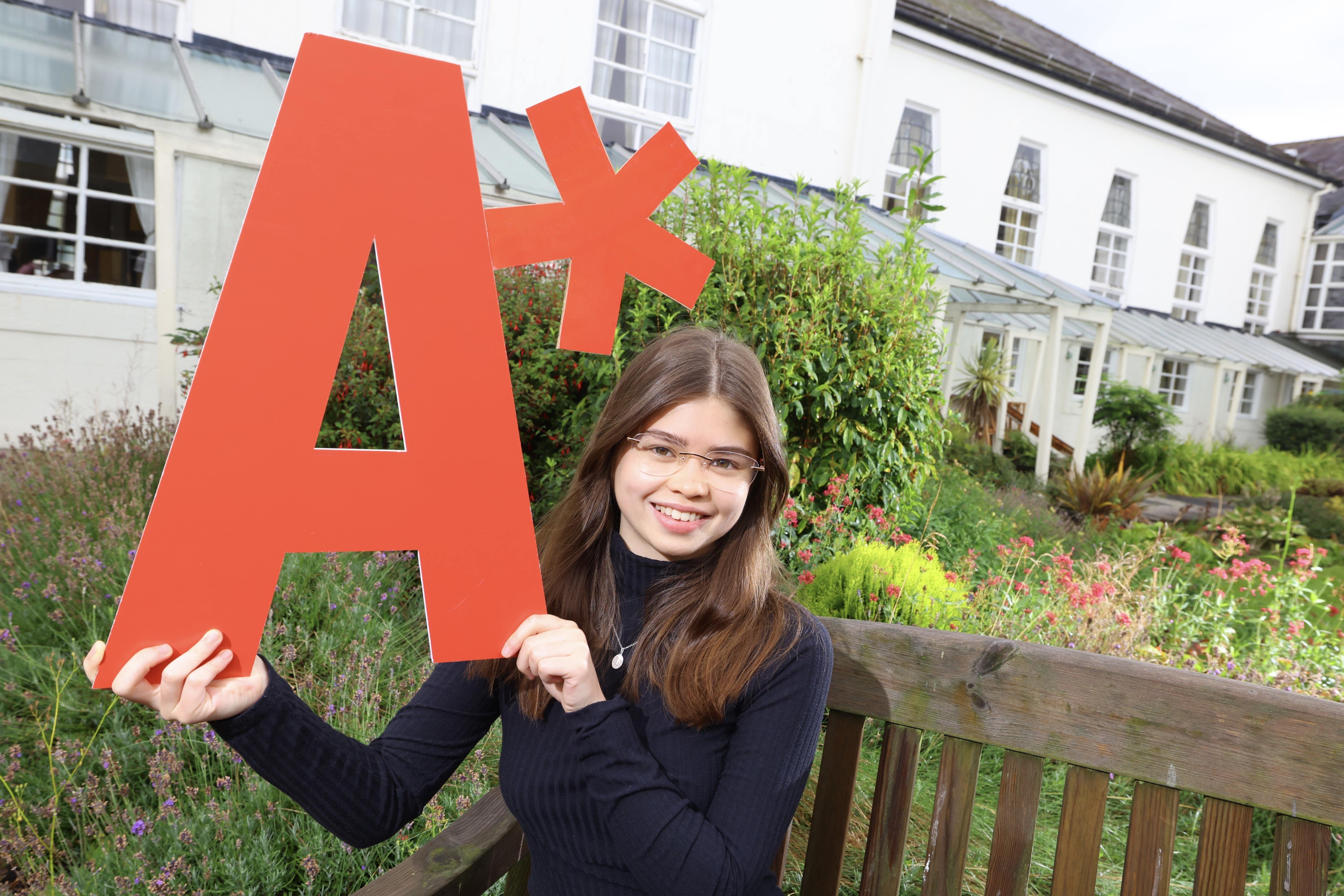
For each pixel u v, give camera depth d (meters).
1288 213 18.03
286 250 0.80
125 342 7.07
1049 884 2.19
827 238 4.01
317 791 0.99
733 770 1.05
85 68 5.78
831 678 1.22
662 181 1.12
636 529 1.15
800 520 3.81
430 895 1.10
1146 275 15.59
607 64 8.80
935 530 4.87
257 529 0.79
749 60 9.41
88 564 2.98
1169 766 0.99
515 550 0.89
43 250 6.87
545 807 1.10
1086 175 14.02
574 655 0.91
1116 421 13.29
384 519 0.83
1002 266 10.02
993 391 12.19
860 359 3.89
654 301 4.03
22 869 1.91
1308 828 0.92
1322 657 3.29
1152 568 4.54
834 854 1.22
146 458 4.35
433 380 0.85
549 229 1.07
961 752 1.14
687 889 0.94
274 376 0.79
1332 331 18.39
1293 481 12.64
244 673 0.80
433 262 0.85
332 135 0.82
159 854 1.96
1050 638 3.25
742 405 1.08
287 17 7.31
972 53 11.98
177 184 7.07
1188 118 14.81
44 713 2.49
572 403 4.64
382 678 2.79
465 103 0.87
